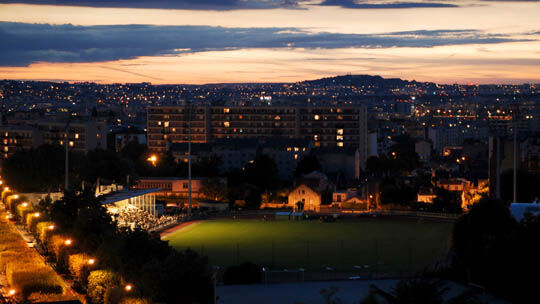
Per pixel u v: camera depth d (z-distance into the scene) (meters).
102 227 133.62
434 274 118.69
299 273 135.50
